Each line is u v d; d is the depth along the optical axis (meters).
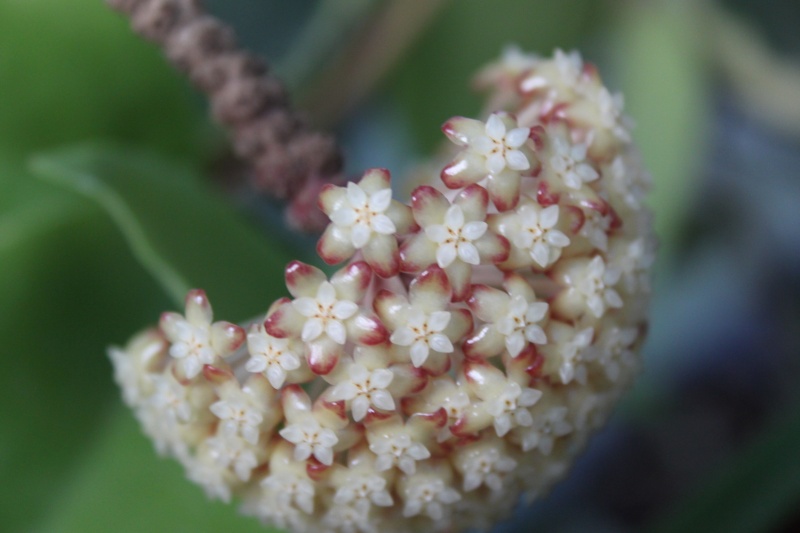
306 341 0.20
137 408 0.23
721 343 0.33
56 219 0.24
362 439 0.21
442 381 0.20
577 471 0.32
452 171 0.20
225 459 0.21
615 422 0.31
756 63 0.30
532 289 0.21
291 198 0.23
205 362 0.21
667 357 0.30
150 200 0.23
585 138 0.21
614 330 0.21
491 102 0.24
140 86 0.25
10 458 0.24
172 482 0.24
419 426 0.20
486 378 0.20
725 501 0.25
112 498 0.24
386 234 0.20
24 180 0.25
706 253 0.33
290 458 0.21
